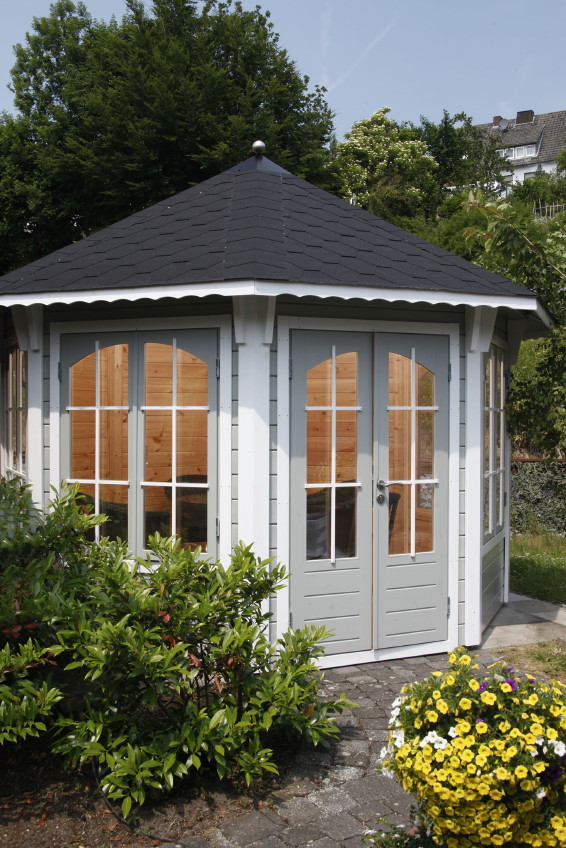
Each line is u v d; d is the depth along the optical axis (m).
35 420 5.62
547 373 6.76
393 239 5.88
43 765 3.78
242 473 4.97
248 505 4.95
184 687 3.62
